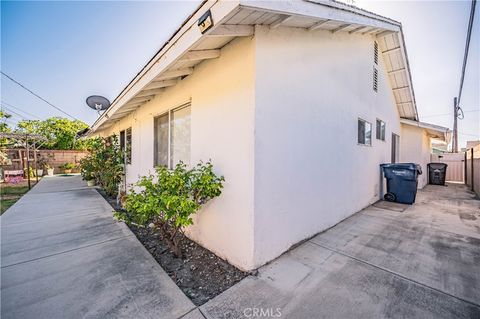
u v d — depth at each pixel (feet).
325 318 5.66
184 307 6.11
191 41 6.53
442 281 7.27
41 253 9.49
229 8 5.25
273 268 8.09
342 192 13.76
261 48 7.94
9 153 41.39
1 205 18.52
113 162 23.47
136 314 5.84
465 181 34.78
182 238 10.43
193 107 10.96
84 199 20.97
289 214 9.44
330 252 9.38
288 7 6.73
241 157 8.23
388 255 9.13
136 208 8.69
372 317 5.69
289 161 9.33
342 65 13.74
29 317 5.75
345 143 14.06
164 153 14.60
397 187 19.11
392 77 23.58
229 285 7.17
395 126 26.86
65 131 57.62
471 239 10.89
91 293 6.73
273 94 8.47
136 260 8.86
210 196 8.87
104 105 24.89
